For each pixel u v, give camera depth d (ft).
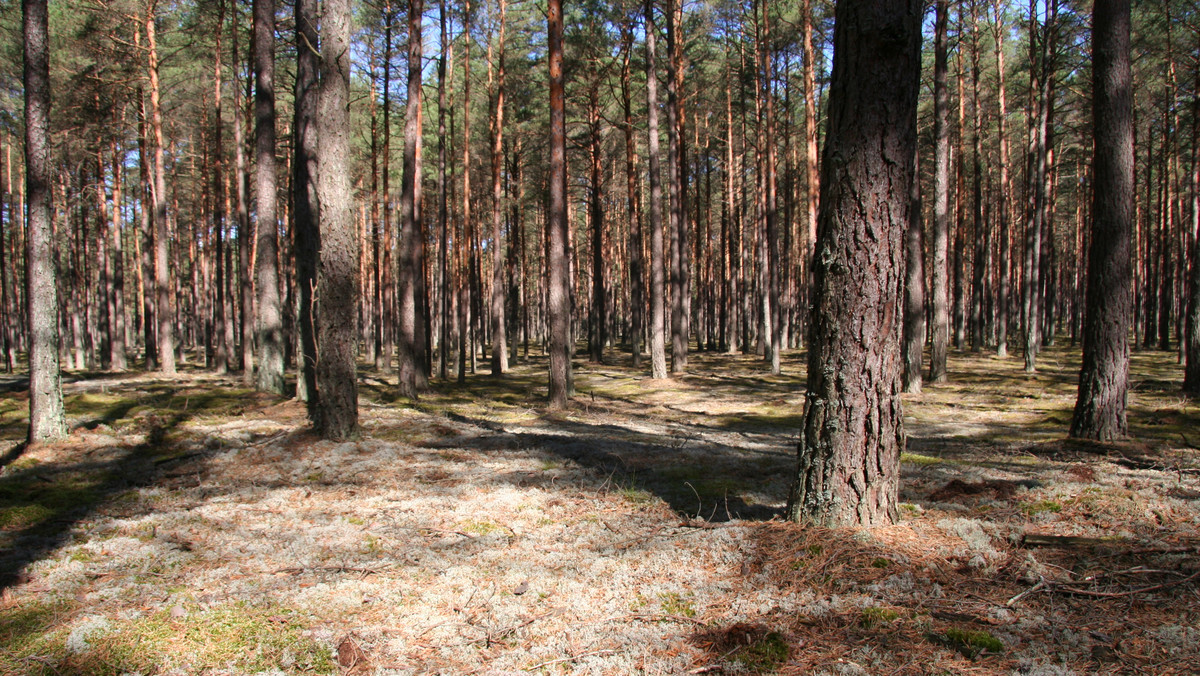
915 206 47.85
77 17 66.33
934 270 53.72
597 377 69.92
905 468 21.56
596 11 72.38
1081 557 12.03
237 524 17.02
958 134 89.04
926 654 9.14
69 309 100.07
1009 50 93.09
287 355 92.02
